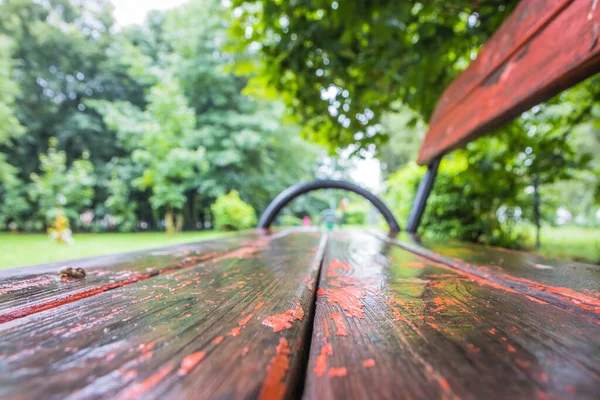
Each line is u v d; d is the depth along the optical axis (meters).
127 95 17.41
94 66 17.27
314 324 0.30
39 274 0.54
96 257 0.78
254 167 16.83
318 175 28.53
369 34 1.80
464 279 0.52
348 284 0.48
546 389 0.18
